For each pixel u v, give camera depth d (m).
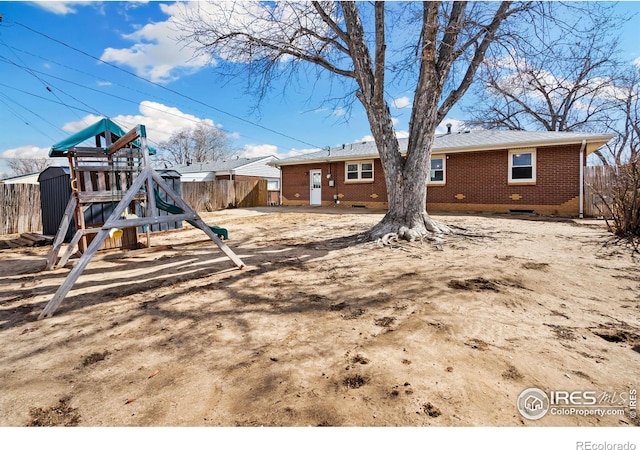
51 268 5.12
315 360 2.16
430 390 1.80
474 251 5.30
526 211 11.55
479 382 1.87
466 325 2.61
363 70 6.26
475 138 13.45
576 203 10.62
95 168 5.64
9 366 2.20
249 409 1.70
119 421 1.65
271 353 2.27
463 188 12.80
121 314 3.06
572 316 2.78
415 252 5.30
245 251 5.98
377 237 6.14
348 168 15.95
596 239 6.23
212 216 13.30
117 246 6.28
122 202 3.76
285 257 5.34
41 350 2.40
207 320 2.87
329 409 1.67
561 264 4.40
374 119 6.34
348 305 3.13
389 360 2.12
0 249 7.22
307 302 3.25
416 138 6.22
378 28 5.48
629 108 17.55
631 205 6.16
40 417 1.69
